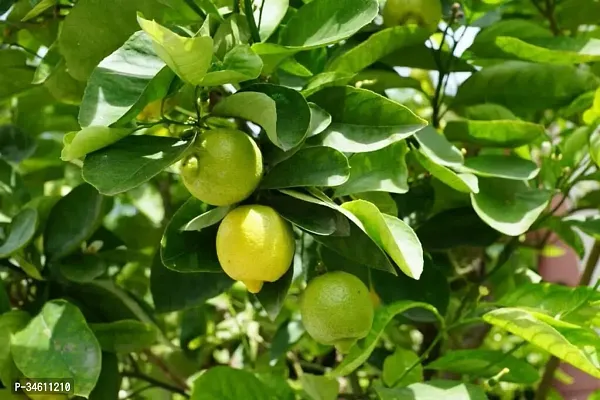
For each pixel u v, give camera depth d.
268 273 0.53
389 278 0.70
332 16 0.61
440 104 0.79
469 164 0.71
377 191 0.62
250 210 0.53
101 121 0.52
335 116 0.59
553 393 0.90
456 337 0.89
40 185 0.96
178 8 0.65
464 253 0.90
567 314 0.64
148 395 0.95
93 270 0.71
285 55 0.60
